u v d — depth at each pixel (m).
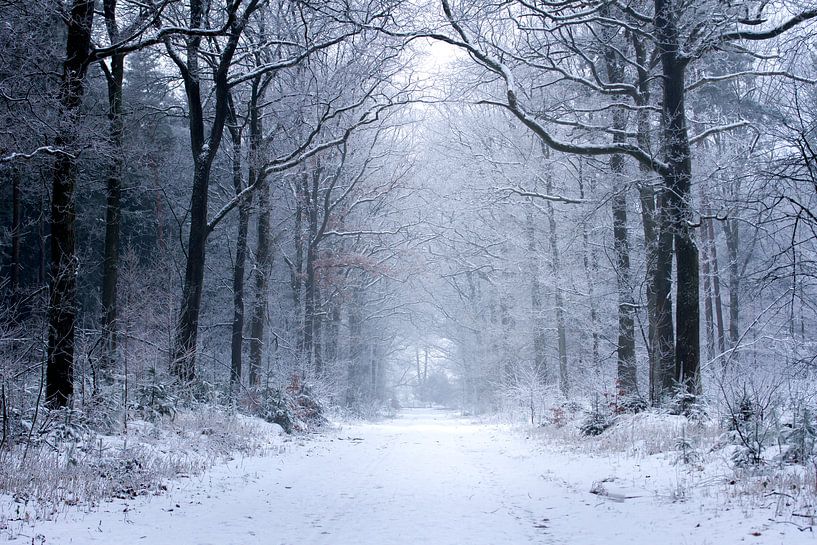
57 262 13.53
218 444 15.02
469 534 7.19
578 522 7.84
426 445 19.72
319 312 35.56
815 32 11.38
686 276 17.47
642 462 12.51
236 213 34.47
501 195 27.58
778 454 10.18
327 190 34.19
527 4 18.50
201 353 23.64
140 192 29.70
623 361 22.95
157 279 25.73
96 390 14.49
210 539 6.92
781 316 15.20
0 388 11.45
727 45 17.23
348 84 24.95
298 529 7.52
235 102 28.55
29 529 6.89
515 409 32.34
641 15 17.53
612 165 22.50
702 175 19.53
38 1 13.50
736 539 6.32
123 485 9.70
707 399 16.44
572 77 20.38
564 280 28.61
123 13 18.72
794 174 10.31
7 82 13.44
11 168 15.55
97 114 15.57
